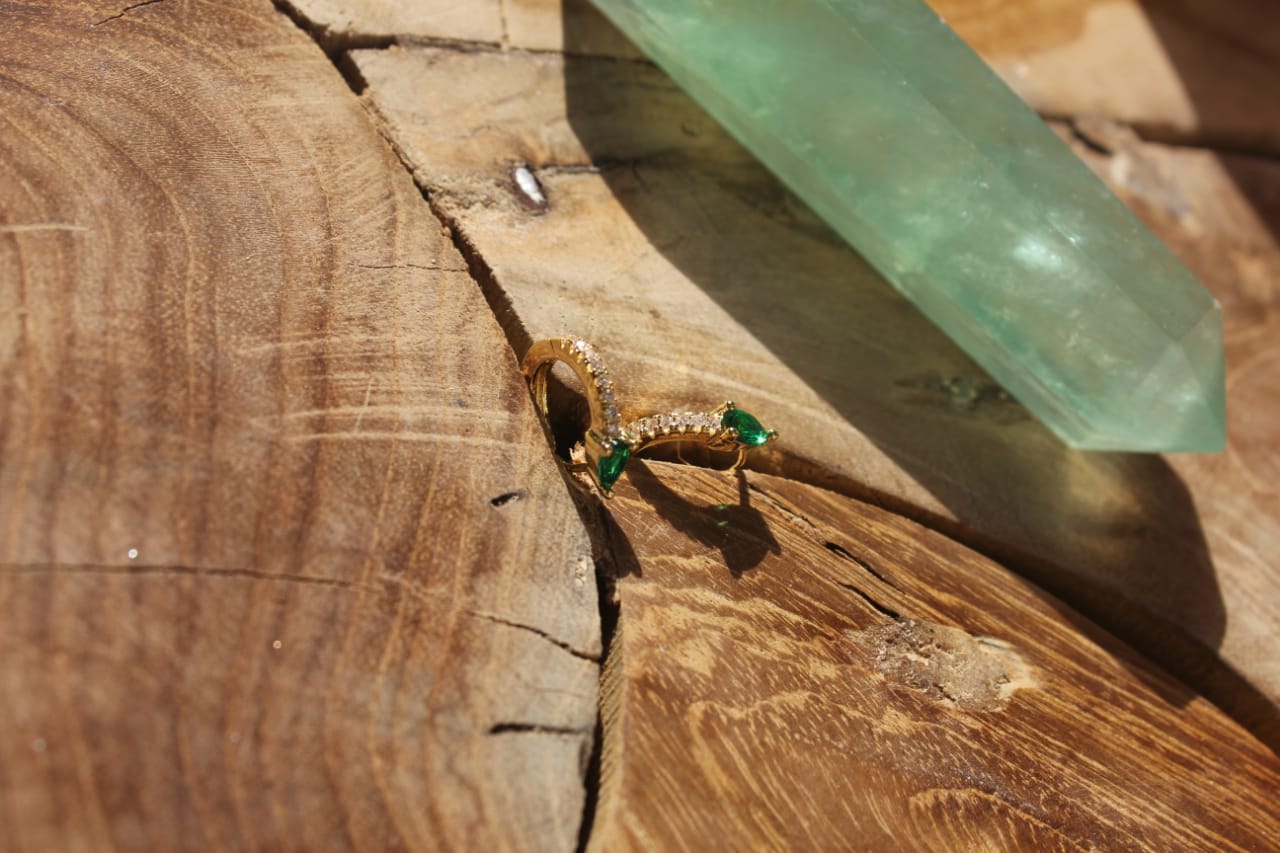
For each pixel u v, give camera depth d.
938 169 0.23
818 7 0.23
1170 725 0.23
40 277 0.21
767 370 0.24
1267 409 0.26
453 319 0.22
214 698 0.19
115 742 0.19
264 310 0.21
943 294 0.24
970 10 0.29
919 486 0.23
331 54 0.24
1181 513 0.24
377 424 0.21
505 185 0.24
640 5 0.24
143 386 0.21
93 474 0.20
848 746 0.21
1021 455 0.24
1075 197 0.24
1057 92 0.28
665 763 0.20
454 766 0.20
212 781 0.19
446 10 0.25
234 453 0.21
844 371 0.24
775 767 0.21
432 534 0.21
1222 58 0.29
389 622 0.20
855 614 0.22
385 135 0.23
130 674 0.19
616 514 0.22
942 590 0.23
